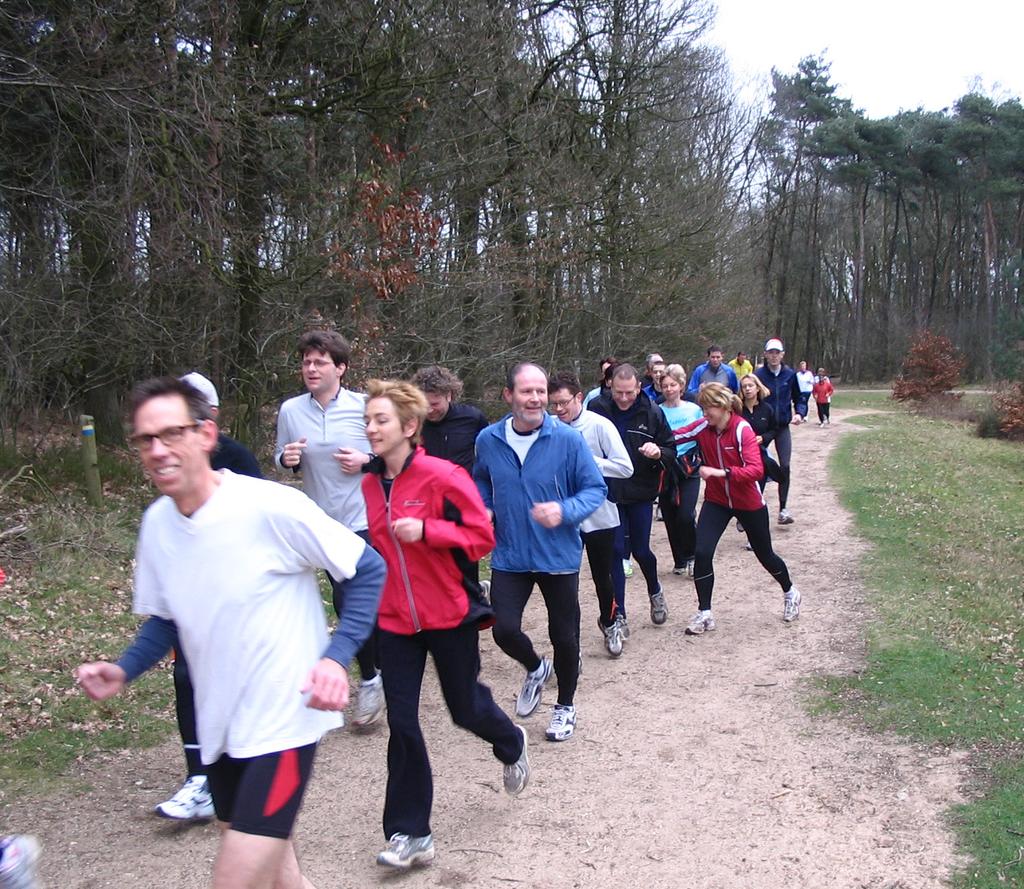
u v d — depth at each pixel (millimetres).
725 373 11312
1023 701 4840
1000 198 55719
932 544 9000
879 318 63844
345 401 4875
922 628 6211
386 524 3574
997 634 6047
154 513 2490
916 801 3906
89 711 5035
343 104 10953
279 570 2461
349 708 5340
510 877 3490
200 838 3820
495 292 13883
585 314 18125
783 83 56625
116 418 12367
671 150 19578
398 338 12141
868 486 12805
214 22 9633
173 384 2389
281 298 10672
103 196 9547
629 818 3922
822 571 8258
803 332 62469
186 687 3807
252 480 2521
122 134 9320
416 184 11961
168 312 10680
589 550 5914
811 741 4609
